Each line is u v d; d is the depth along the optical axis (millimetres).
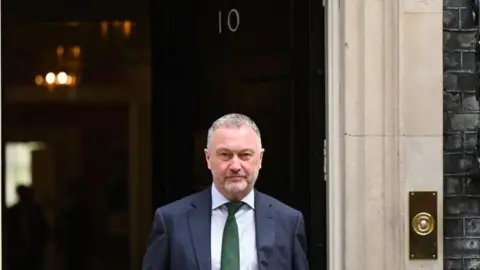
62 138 13070
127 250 13062
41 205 13094
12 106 12492
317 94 6070
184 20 7016
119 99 12523
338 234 5895
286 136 6250
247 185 4480
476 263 5867
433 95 5801
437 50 5801
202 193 4613
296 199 6172
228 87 6660
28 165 13047
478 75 5809
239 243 4520
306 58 6145
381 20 5809
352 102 5832
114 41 11328
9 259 12047
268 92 6367
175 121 7090
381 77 5809
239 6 6570
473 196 5867
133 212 13023
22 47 11445
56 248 13062
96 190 13133
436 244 5828
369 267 5836
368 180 5816
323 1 6055
